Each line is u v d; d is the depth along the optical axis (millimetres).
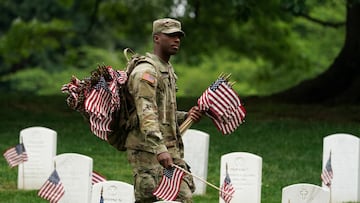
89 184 23016
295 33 67062
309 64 63094
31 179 26656
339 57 44875
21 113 40031
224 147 33344
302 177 29422
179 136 18188
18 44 61281
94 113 17641
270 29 58594
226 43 58750
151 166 17844
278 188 27844
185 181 18016
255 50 60250
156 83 17656
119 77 17766
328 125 37438
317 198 21516
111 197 20438
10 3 80812
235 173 24297
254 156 24172
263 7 52281
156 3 58844
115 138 18234
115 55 82750
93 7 59469
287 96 45281
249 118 39188
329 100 44375
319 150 33188
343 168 25938
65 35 62938
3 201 25000
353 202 25828
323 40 67750
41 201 24969
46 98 45906
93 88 17750
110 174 29016
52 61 82500
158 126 17500
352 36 44500
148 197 17891
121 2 60156
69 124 37531
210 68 76938
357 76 44375
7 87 81062
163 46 17938
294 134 35438
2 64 81812
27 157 26484
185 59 65312
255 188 24219
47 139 26547
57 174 22391
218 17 55656
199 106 18500
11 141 33938
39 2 80812
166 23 17938
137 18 59281
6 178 28078
